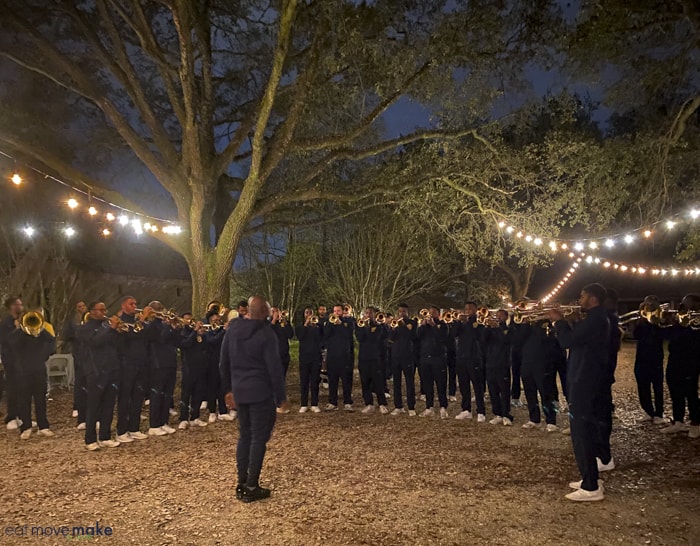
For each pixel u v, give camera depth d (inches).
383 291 805.2
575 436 209.8
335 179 701.9
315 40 509.7
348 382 394.3
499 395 349.4
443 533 179.5
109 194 565.9
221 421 363.3
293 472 244.7
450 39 512.7
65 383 516.7
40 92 640.4
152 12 625.9
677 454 268.7
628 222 631.8
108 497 216.5
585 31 501.7
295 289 876.0
